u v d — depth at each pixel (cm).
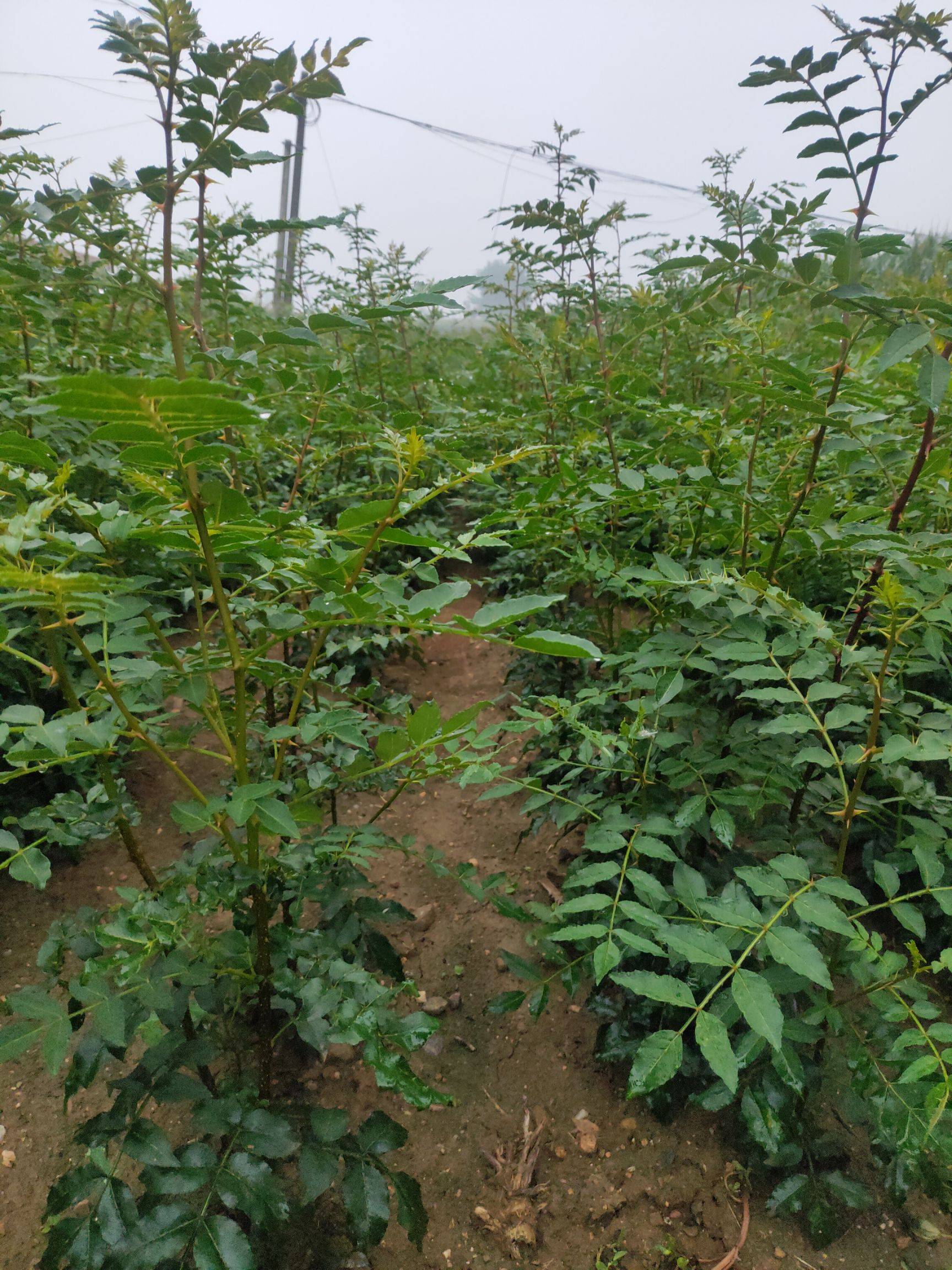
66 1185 136
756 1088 163
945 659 220
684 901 147
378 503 108
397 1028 133
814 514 186
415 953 248
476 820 304
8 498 174
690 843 218
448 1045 221
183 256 265
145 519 126
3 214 137
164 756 136
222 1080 181
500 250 287
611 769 186
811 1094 178
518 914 186
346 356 372
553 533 234
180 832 289
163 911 129
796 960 121
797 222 196
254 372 150
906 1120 139
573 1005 230
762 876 138
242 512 111
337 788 176
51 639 142
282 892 168
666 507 217
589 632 271
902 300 134
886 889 146
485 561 478
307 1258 167
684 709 191
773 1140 155
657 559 175
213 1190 134
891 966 134
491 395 434
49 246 279
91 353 266
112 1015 125
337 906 171
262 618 189
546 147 243
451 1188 186
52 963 142
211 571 116
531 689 318
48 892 260
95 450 246
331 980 141
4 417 216
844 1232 176
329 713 141
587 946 187
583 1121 201
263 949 153
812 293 160
